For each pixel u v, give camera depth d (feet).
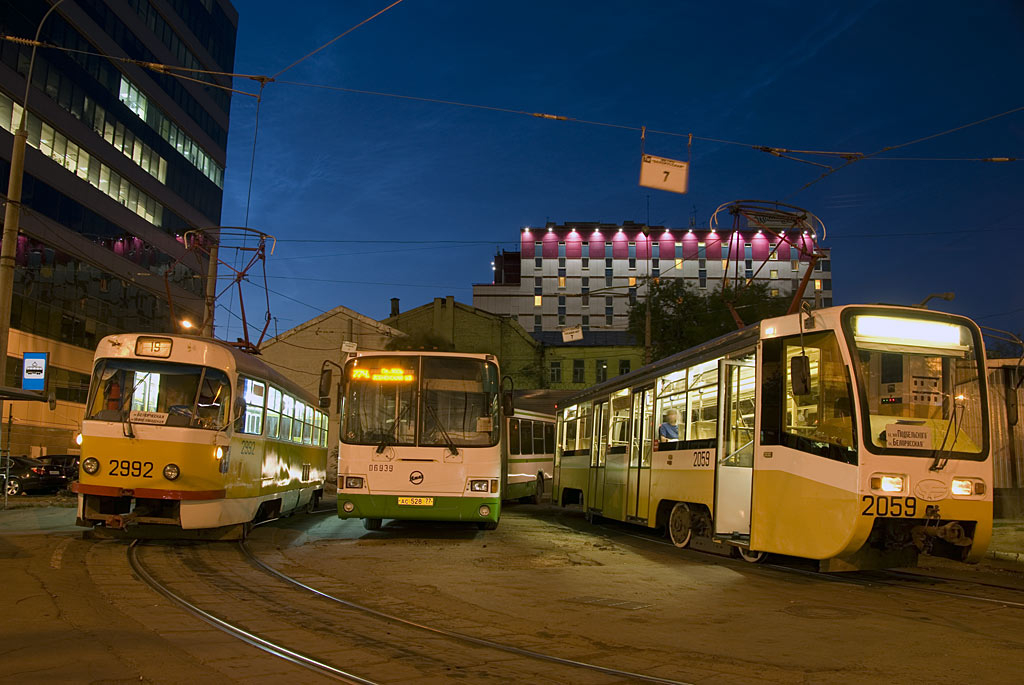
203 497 39.73
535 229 314.96
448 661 20.07
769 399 35.65
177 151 168.14
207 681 17.48
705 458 41.68
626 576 34.78
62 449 127.44
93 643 20.17
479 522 50.14
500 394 48.88
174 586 29.60
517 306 309.63
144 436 39.22
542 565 37.65
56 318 127.54
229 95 191.72
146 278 155.63
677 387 46.57
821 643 22.62
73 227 132.16
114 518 39.52
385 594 29.48
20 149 55.47
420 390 47.42
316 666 19.10
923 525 31.78
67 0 128.26
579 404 70.79
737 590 31.65
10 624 21.88
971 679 18.97
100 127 139.33
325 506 80.33
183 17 167.63
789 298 142.10
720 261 310.24
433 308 198.39
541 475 93.91
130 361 40.86
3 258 54.39
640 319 147.74
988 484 32.19
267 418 48.75
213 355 41.91
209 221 183.32
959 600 30.14
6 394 52.95
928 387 32.73
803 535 32.86
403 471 46.09
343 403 47.34
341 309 145.18
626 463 54.70
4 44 114.21
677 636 23.41
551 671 19.31
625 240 314.55
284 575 33.32
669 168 45.88
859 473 30.86
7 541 39.09
